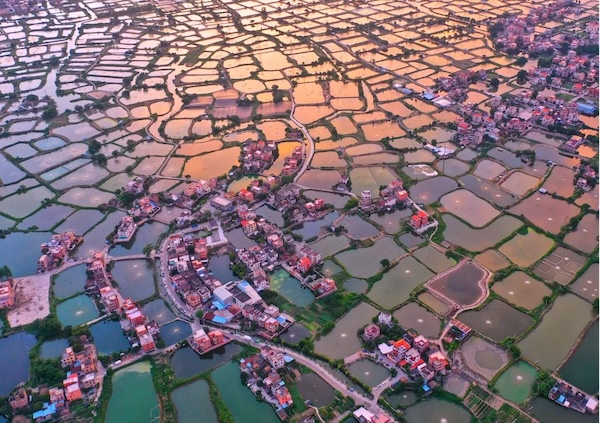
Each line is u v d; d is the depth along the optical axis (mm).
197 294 170000
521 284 175125
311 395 141500
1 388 148375
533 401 138375
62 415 139500
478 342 155375
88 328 165125
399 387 141750
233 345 157625
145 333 158000
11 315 172125
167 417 137875
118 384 147625
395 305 168625
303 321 163875
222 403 140500
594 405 135000
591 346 153125
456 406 138000
